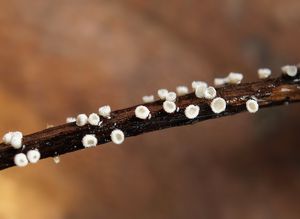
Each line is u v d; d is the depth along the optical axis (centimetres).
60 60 11
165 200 11
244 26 15
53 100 11
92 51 12
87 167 10
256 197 12
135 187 11
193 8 15
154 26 14
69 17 12
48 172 9
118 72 12
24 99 10
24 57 11
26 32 11
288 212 12
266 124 14
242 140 13
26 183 9
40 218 9
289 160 13
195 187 12
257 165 13
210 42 14
